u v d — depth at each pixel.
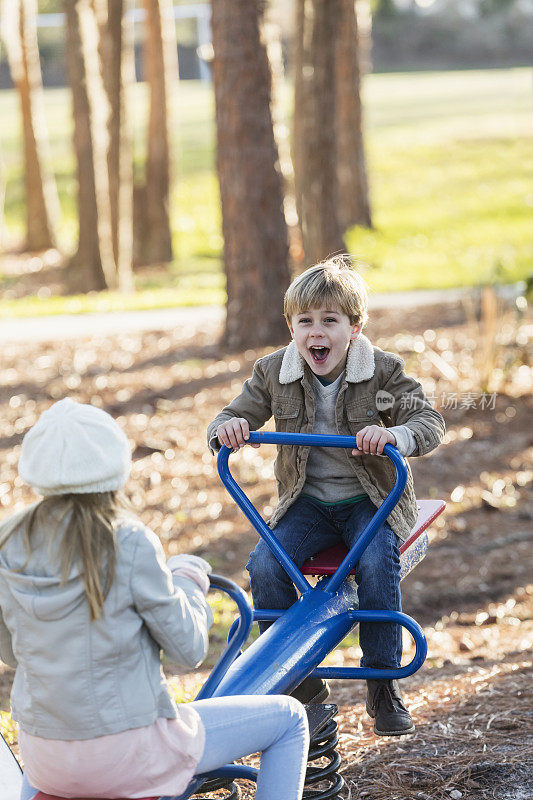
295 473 4.48
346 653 7.37
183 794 3.45
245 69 15.61
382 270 25.33
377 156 42.03
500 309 14.16
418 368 14.80
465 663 7.04
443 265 25.61
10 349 17.44
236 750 3.35
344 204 30.34
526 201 34.38
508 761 4.84
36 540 3.02
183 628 3.07
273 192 16.16
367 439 4.05
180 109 55.62
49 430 3.00
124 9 25.25
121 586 2.98
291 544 4.42
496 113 50.69
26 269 29.56
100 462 2.99
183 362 15.97
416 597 8.63
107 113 25.28
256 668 3.76
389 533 4.33
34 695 3.03
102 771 3.00
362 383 4.40
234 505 10.58
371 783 4.75
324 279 4.29
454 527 10.16
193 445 12.37
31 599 2.96
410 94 59.47
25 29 31.08
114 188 25.62
